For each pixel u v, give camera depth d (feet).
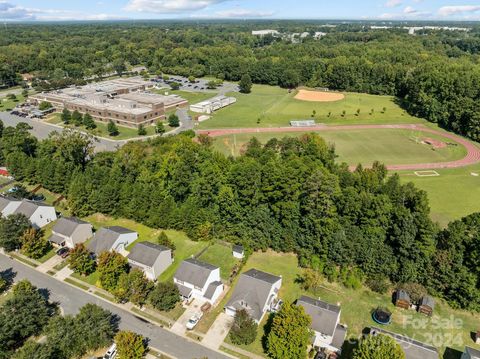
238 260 236.22
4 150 372.17
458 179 353.31
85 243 253.03
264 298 188.34
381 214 227.61
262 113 590.55
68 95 646.74
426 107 540.93
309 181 238.27
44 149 350.43
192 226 258.98
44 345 155.43
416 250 207.82
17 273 223.71
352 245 217.56
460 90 501.15
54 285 213.25
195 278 202.18
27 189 330.95
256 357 166.81
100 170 300.20
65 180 309.83
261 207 254.27
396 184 265.54
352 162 396.78
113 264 204.64
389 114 576.20
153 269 213.05
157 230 268.82
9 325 168.04
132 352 156.97
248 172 256.32
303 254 232.53
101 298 203.51
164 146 363.35
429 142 454.81
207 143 404.36
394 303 200.44
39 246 237.25
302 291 209.36
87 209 285.84
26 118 563.07
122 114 526.98
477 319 190.19
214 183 270.46
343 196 239.09
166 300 190.39
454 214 290.97
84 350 167.84
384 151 428.15
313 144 335.67
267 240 244.63
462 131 484.33
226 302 200.75
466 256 201.87
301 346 157.07
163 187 285.43
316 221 231.50
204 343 174.09
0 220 244.83
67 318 172.35
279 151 366.22
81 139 336.49
